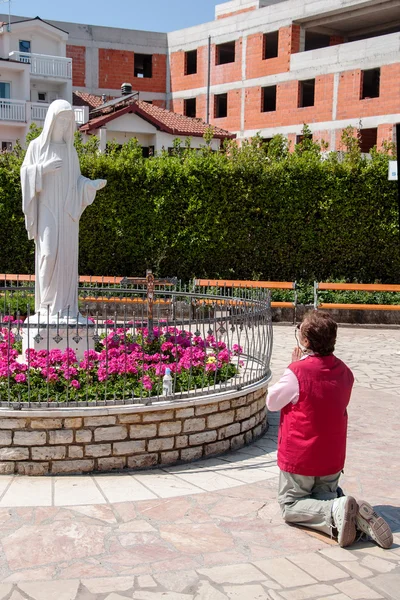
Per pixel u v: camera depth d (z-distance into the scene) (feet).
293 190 63.31
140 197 60.64
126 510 18.51
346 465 23.13
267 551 16.30
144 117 108.37
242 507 18.94
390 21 122.31
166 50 148.66
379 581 14.96
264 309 27.27
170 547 16.38
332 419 16.94
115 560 15.65
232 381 26.21
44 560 15.57
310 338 17.25
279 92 125.29
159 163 61.26
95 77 145.18
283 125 124.98
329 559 15.97
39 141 27.58
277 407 17.03
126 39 146.30
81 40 143.13
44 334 27.61
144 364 25.99
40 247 27.86
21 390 23.24
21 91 113.80
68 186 27.73
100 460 21.42
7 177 57.77
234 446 24.45
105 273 61.11
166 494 19.77
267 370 27.91
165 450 22.33
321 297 59.52
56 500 19.03
